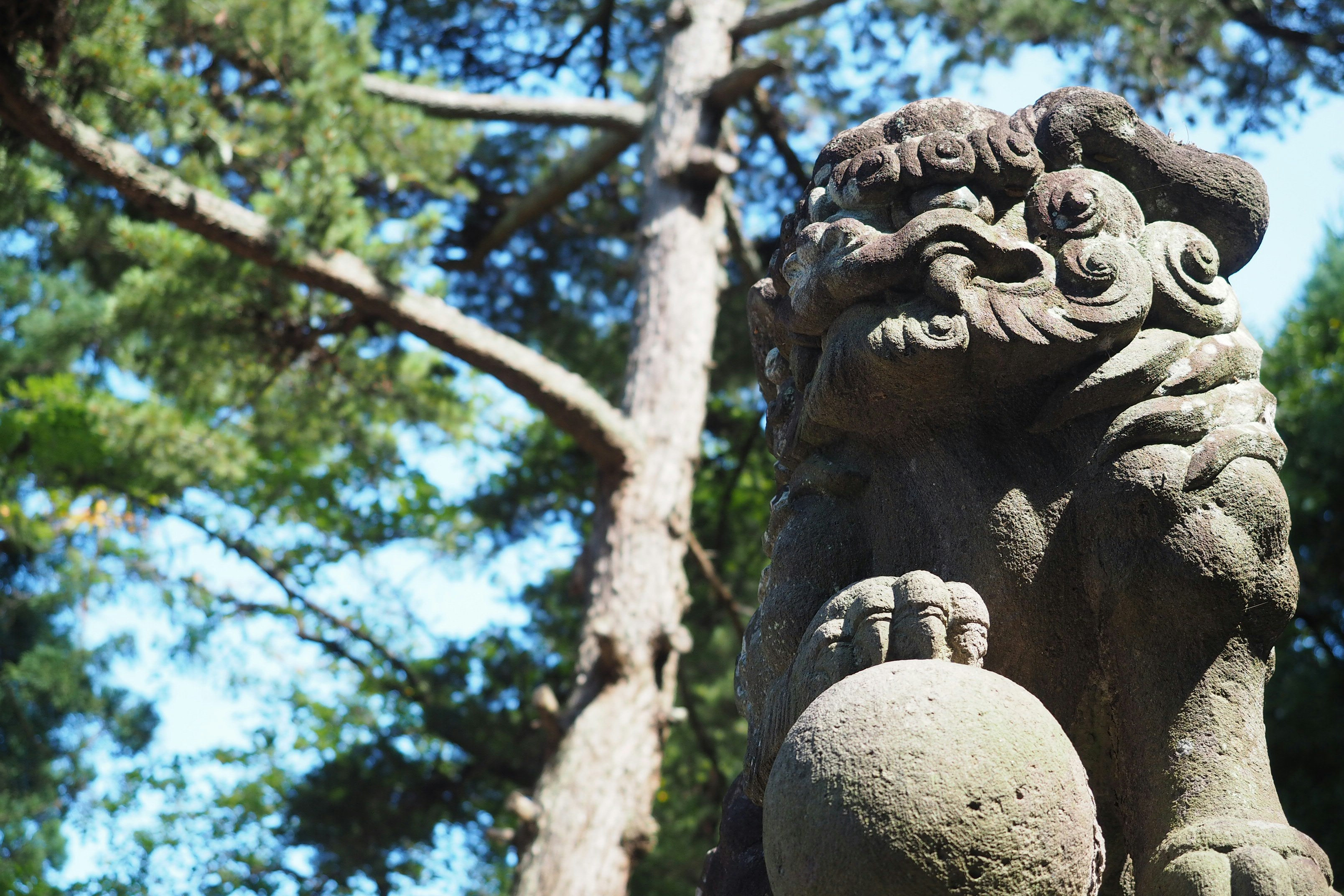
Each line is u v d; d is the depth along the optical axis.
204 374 5.73
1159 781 1.25
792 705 1.29
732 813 1.62
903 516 1.44
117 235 5.31
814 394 1.46
